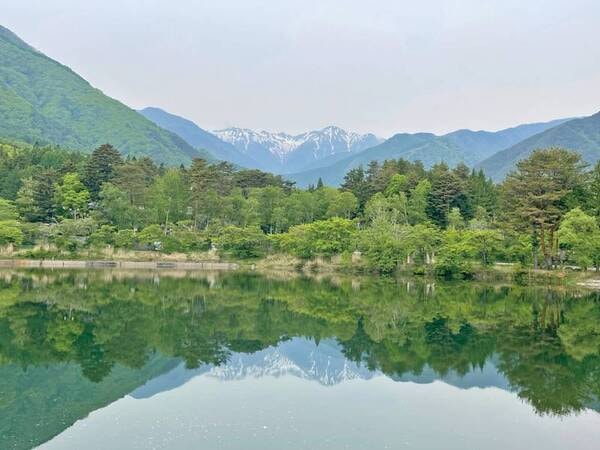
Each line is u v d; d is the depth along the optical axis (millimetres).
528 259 90688
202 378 31594
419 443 22094
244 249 117875
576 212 81812
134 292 70000
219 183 156125
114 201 122938
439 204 121875
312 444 21547
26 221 120250
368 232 102750
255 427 23422
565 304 62719
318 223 110000
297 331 46781
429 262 95875
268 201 137375
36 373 32125
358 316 54594
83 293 67375
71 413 25297
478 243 89938
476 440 22656
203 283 83438
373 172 166750
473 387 30359
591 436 23484
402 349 39781
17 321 47969
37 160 175625
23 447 21312
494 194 136375
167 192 135750
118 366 33969
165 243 115312
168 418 24547
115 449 21000
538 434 23578
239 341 42406
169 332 45094
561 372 33656
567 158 89250
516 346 40719
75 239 111250
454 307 60562
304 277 95812
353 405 26828
